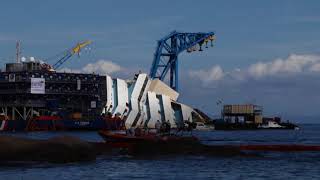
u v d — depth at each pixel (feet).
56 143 196.24
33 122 642.63
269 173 181.16
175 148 245.24
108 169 184.75
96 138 419.13
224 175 175.11
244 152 252.83
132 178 165.17
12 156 183.11
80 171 176.04
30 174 165.58
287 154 253.85
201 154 242.37
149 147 242.99
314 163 213.05
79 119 654.12
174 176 171.42
